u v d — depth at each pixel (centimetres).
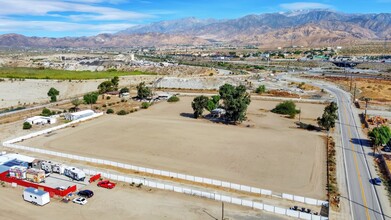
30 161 7788
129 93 17538
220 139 9581
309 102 14975
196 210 5772
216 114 12438
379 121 11419
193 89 19112
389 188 6450
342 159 7956
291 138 9656
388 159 7881
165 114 12988
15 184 6819
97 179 7025
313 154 8331
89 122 11725
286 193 6291
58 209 5850
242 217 5519
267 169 7412
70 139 9738
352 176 6988
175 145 9075
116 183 6850
